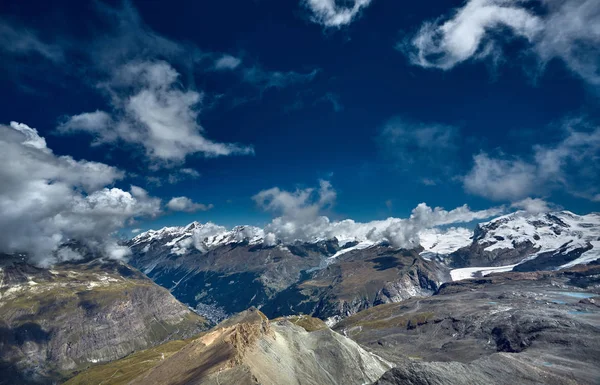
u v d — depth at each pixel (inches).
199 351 5610.2
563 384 6486.2
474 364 6432.1
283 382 5270.7
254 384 3553.2
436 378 5364.2
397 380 5172.2
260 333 6786.4
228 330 6259.8
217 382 3742.6
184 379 4490.7
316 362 7003.0
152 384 5123.0
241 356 4879.4
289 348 7150.6
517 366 6717.5
